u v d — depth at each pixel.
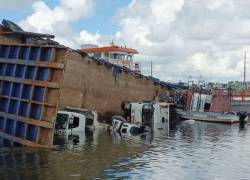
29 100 24.23
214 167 20.89
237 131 41.31
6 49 26.30
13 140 24.55
